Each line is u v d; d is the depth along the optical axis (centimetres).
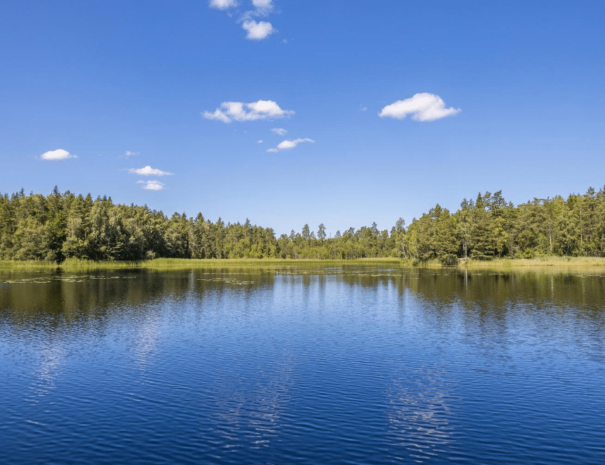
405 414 1858
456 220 15900
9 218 15425
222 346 3022
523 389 2181
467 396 2084
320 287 7131
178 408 1925
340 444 1588
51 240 13325
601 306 4778
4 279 8406
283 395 2078
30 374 2412
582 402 2014
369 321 3956
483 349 2944
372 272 11438
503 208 15938
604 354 2820
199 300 5419
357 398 2048
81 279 8544
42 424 1766
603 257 13462
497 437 1655
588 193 18100
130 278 8912
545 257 13575
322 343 3103
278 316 4231
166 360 2673
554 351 2891
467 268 12494
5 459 1483
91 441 1612
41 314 4312
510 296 5672
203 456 1498
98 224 14300
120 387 2195
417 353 2833
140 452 1527
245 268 14075
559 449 1562
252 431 1691
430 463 1457
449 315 4253
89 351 2892
